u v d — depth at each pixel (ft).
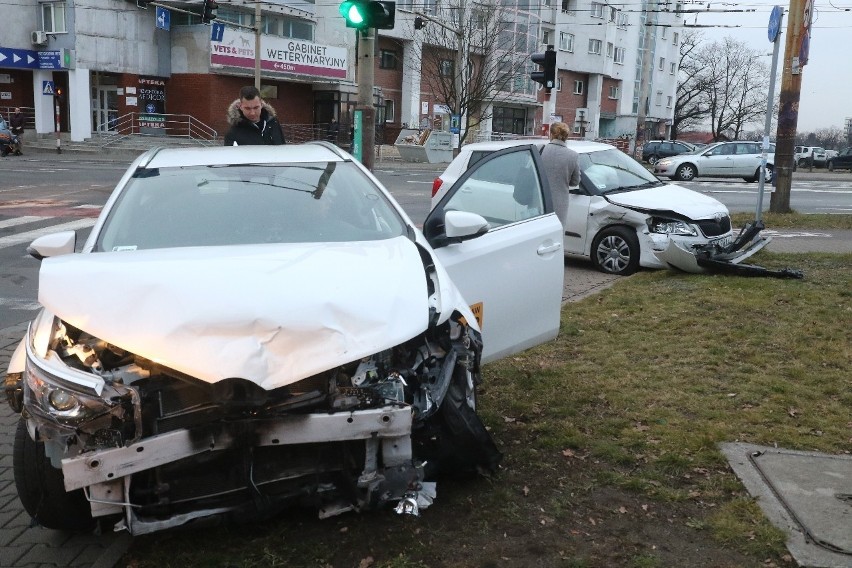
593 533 11.69
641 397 17.46
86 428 10.21
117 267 11.70
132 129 133.69
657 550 11.22
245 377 10.18
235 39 136.98
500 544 11.37
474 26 149.18
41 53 128.77
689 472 13.71
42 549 11.74
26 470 11.28
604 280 32.65
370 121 33.96
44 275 11.60
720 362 19.89
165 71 138.92
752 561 10.92
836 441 14.99
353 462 11.19
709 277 31.01
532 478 13.44
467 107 147.64
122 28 132.05
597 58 224.94
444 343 12.30
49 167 93.86
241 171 15.81
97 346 10.96
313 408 10.71
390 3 32.32
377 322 11.03
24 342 12.16
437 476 13.26
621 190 35.27
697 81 294.66
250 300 10.88
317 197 15.12
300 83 155.33
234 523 11.80
